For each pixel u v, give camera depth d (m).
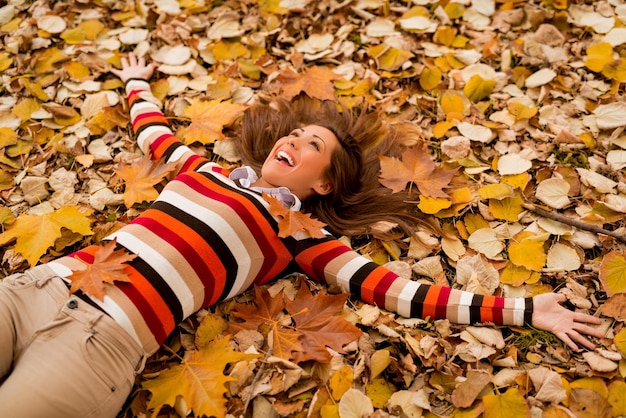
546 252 1.64
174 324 1.35
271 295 1.52
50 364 1.18
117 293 1.29
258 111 1.93
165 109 1.99
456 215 1.73
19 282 1.31
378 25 2.27
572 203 1.75
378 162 1.84
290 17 2.33
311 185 1.64
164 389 1.30
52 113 1.93
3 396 1.14
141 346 1.29
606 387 1.35
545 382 1.33
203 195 1.48
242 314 1.46
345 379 1.33
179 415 1.30
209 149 1.91
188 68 2.11
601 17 2.28
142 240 1.38
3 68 2.08
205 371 1.32
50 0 2.33
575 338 1.41
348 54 2.18
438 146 1.92
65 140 1.88
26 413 1.13
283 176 1.61
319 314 1.44
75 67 2.08
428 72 2.08
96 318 1.24
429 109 2.04
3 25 2.24
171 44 2.19
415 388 1.36
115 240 1.38
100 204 1.72
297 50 2.22
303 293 1.50
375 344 1.43
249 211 1.46
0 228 1.65
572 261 1.60
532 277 1.57
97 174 1.82
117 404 1.25
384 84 2.11
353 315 1.48
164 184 1.76
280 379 1.32
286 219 1.49
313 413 1.29
